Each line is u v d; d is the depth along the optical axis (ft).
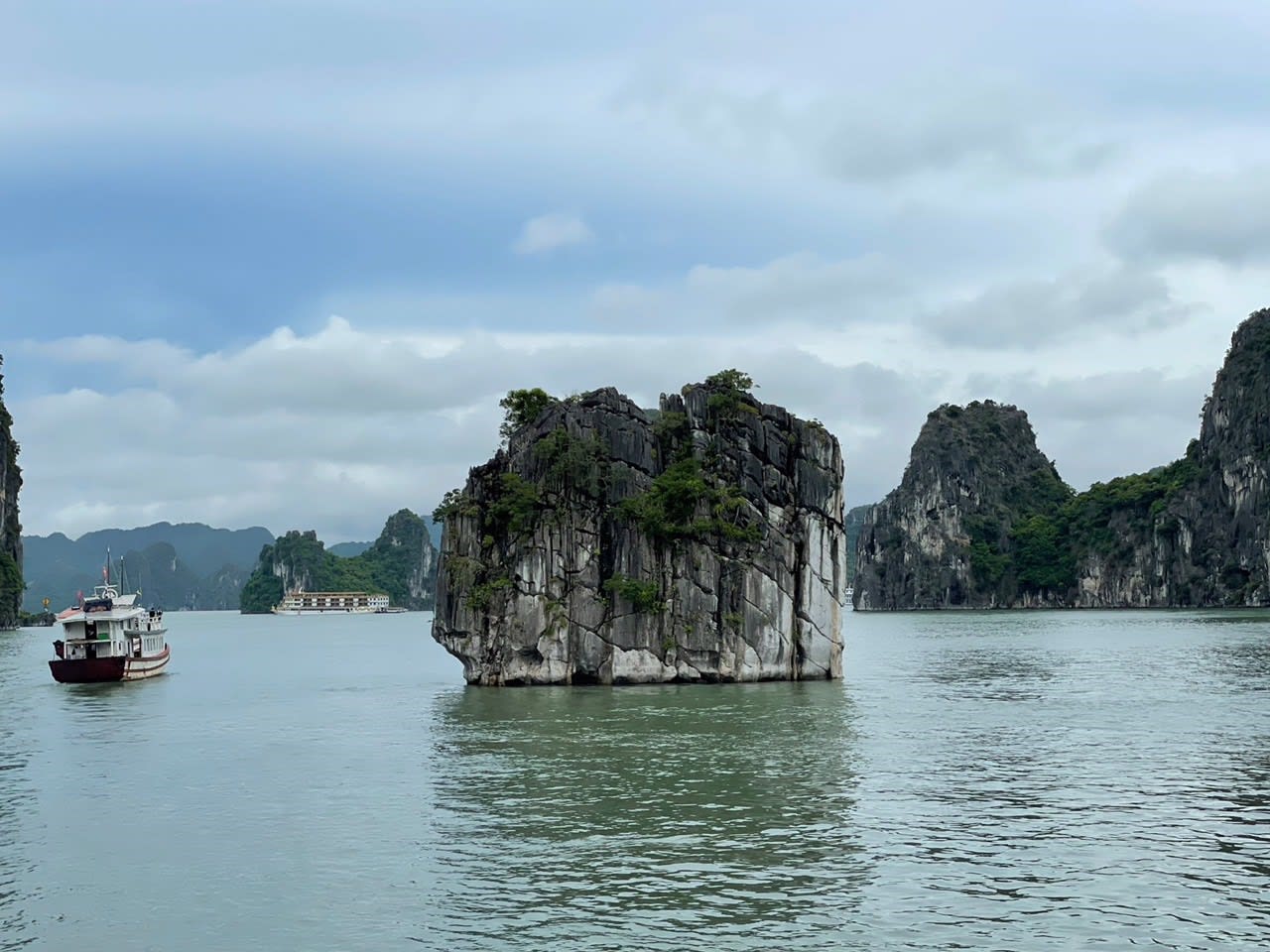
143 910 115.34
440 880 122.72
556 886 120.06
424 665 426.92
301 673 382.63
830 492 310.65
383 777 175.11
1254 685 298.15
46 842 140.36
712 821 144.66
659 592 300.81
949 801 154.71
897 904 113.39
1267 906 112.06
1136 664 378.12
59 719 252.01
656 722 228.63
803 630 307.99
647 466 309.83
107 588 351.87
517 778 172.35
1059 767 178.91
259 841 139.13
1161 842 134.00
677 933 106.42
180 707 272.92
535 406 328.08
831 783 166.71
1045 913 110.63
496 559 308.60
